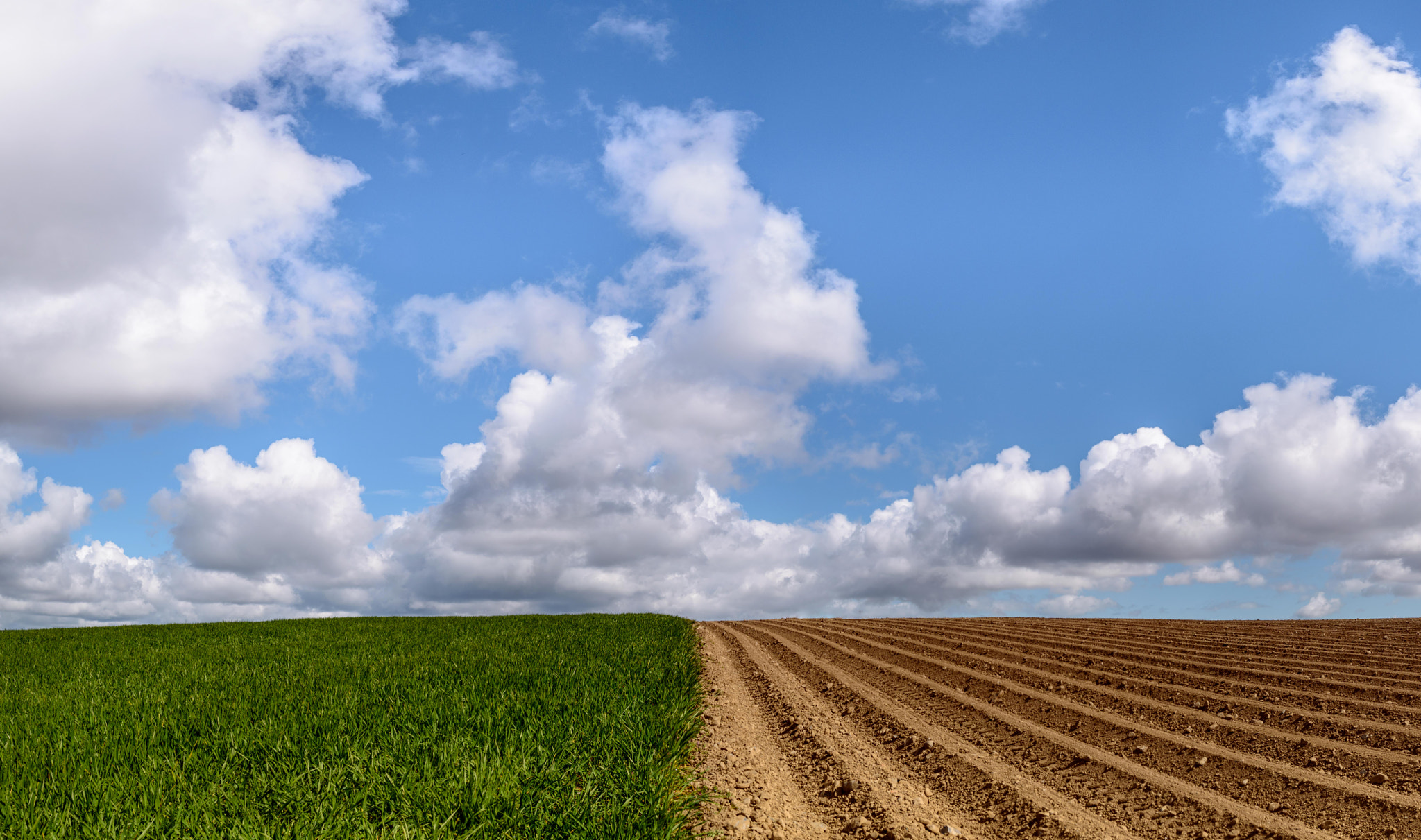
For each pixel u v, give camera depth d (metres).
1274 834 5.54
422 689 9.62
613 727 7.35
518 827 4.74
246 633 22.56
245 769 5.92
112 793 5.15
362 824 4.61
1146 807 6.21
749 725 9.69
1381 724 8.66
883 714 10.19
